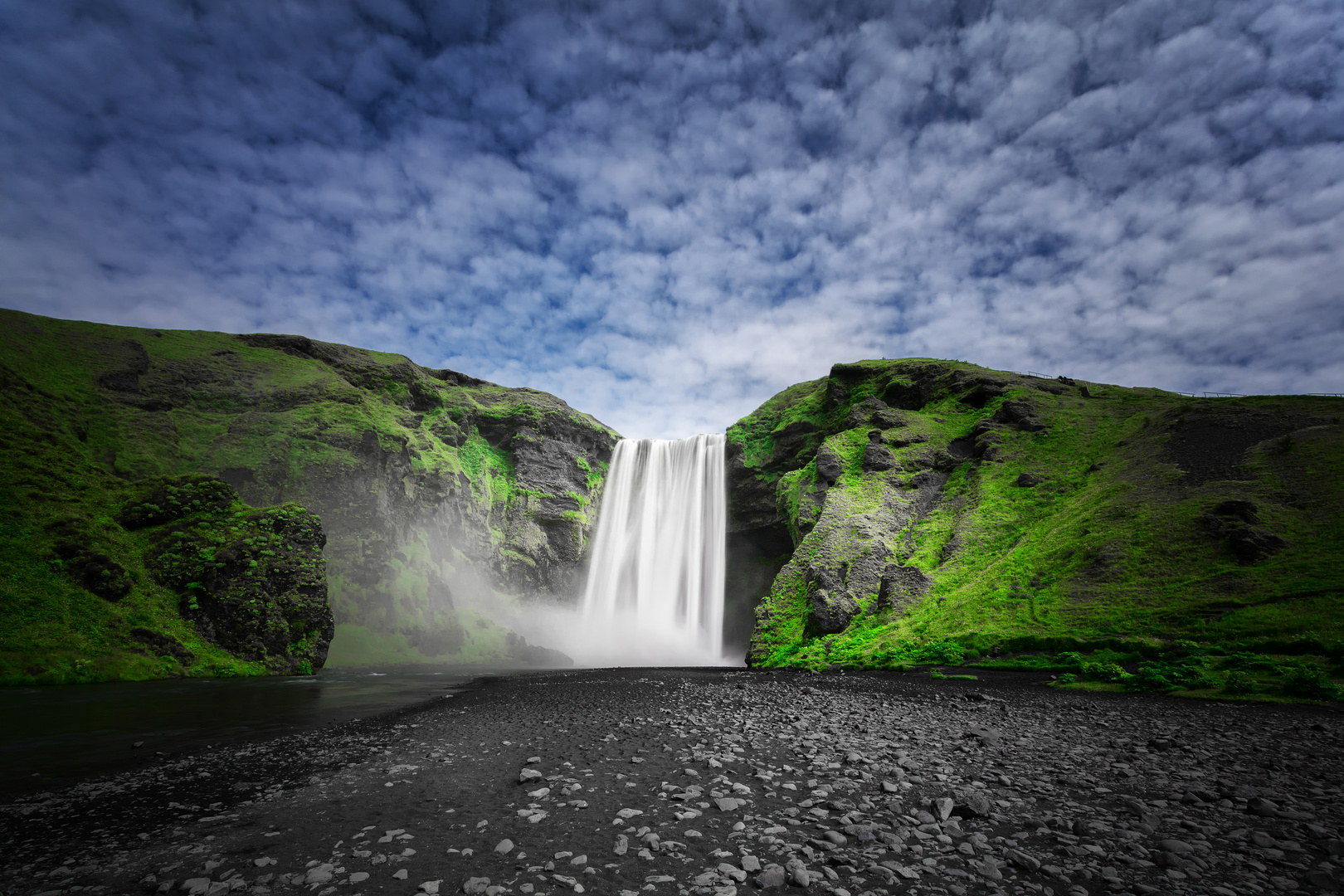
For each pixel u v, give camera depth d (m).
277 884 6.24
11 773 11.98
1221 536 34.50
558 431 97.25
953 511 52.84
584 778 10.34
